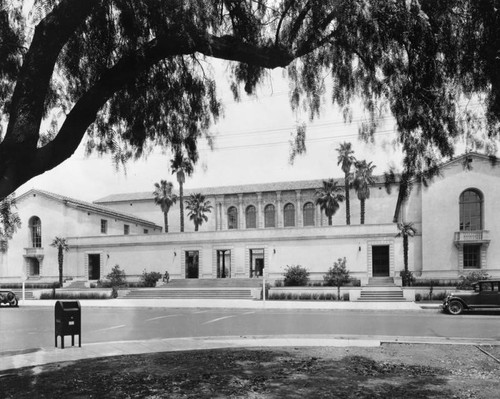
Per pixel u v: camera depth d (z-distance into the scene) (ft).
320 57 25.46
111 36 22.98
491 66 20.45
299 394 24.79
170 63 26.35
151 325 66.69
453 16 20.33
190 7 20.42
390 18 19.93
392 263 141.28
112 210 194.29
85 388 26.73
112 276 149.79
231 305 99.91
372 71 23.06
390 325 63.62
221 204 208.74
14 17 23.16
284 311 88.94
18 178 19.35
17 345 48.93
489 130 22.99
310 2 21.57
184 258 156.46
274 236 149.07
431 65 21.61
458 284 122.31
